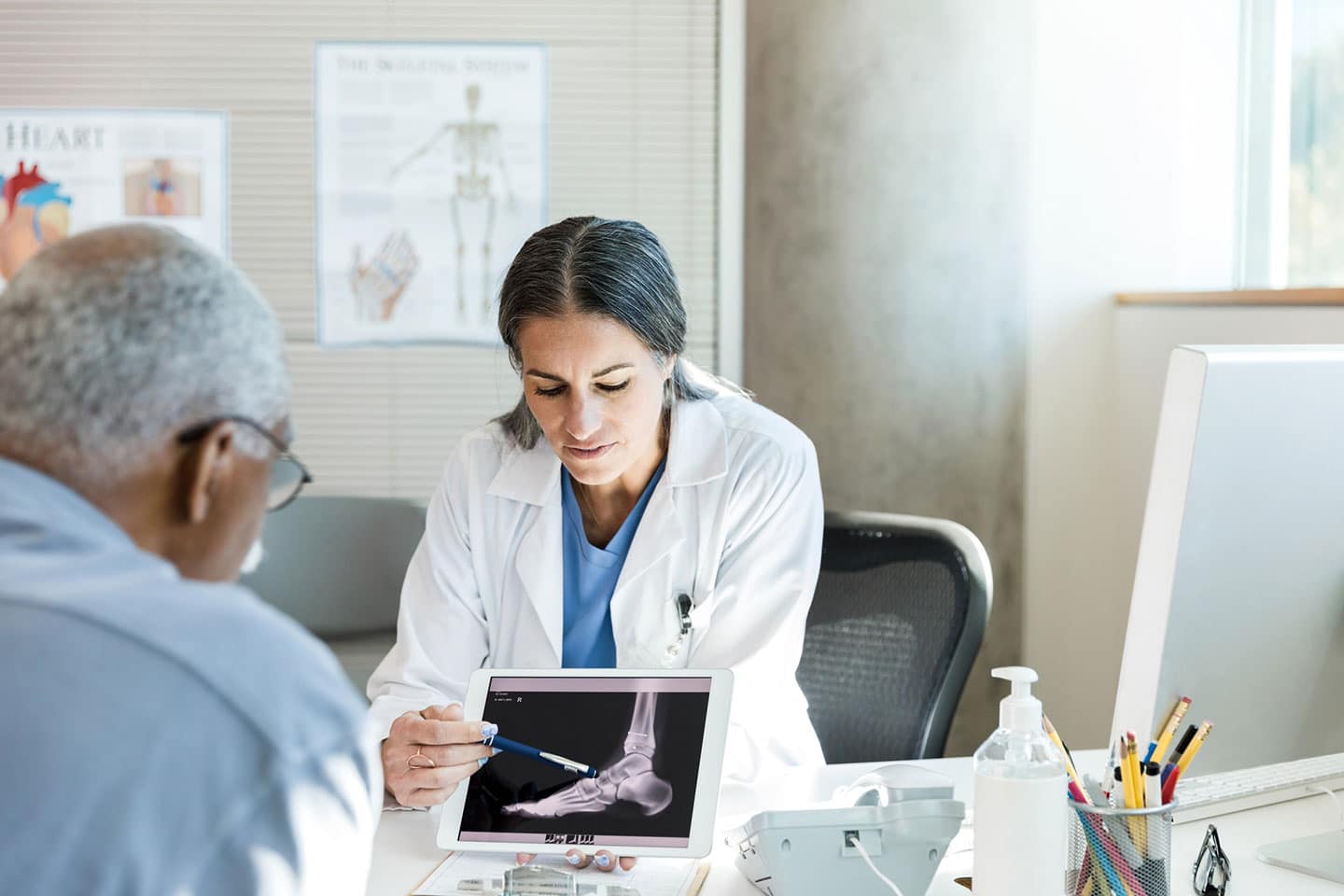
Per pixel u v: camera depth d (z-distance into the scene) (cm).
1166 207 295
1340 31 256
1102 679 307
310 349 324
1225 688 121
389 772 137
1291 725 125
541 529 173
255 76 318
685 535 171
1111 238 298
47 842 69
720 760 130
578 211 324
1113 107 296
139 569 75
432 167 322
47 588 72
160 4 316
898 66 286
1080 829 111
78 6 315
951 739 301
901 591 192
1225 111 290
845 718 192
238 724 73
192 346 77
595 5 320
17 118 318
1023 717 111
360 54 319
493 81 321
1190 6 290
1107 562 305
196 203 321
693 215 325
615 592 169
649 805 130
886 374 291
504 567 174
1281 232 277
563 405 157
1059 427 302
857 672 193
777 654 171
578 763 133
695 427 176
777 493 173
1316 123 264
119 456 76
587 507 177
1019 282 292
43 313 76
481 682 140
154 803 70
